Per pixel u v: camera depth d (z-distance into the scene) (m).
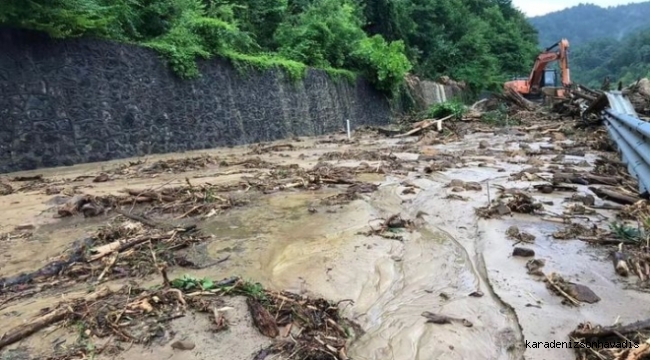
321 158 11.33
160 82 12.87
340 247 4.34
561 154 10.28
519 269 3.62
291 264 3.92
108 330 2.74
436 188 6.99
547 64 28.86
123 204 6.20
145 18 13.89
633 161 7.01
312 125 20.06
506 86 29.58
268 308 2.96
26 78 9.58
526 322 2.78
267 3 21.25
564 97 22.14
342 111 22.80
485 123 20.05
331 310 3.02
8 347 2.62
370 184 7.41
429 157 10.67
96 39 11.07
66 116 10.35
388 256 4.12
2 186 7.57
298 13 23.98
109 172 9.28
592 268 3.54
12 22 9.27
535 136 15.20
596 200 5.76
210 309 2.94
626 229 4.29
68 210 5.73
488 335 2.72
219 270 3.82
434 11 41.88
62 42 10.28
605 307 2.91
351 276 3.66
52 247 4.50
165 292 3.13
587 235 4.31
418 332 2.79
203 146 14.27
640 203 5.06
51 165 10.01
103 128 11.18
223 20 17.17
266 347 2.58
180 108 13.49
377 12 33.22
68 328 2.80
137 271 3.81
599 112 15.70
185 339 2.64
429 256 4.09
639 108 15.80
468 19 46.94
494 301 3.14
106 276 3.72
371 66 25.09
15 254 4.32
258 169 9.70
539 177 7.32
